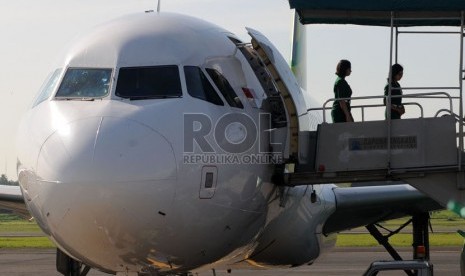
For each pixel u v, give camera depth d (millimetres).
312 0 29984
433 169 29375
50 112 26688
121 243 24844
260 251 34219
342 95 35062
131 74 27469
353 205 40594
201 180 25688
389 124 29672
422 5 29984
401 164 29609
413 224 42656
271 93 30625
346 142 29906
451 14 31125
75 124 25281
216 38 30234
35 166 25531
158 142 24953
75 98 27000
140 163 24422
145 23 29688
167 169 24797
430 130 29516
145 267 26578
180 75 27438
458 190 29578
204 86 27719
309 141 30875
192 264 27453
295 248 36156
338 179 29859
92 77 27609
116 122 25078
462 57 30719
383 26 33906
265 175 28734
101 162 24250
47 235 27125
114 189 24094
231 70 29312
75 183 24234
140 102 26375
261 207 29031
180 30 29391
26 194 26844
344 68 35250
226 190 26625
